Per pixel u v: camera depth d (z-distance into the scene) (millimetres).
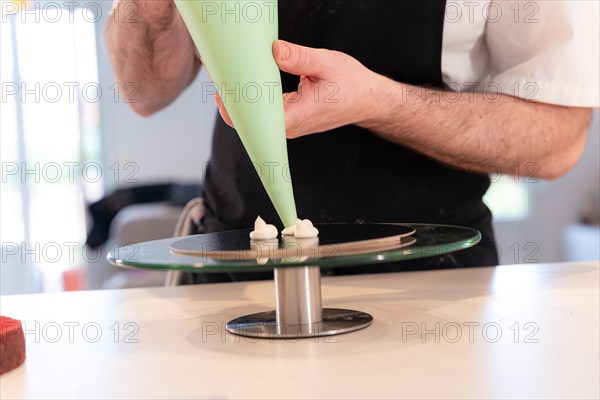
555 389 468
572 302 719
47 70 3689
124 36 1091
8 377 548
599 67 931
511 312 686
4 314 784
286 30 1000
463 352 555
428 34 973
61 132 3762
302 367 533
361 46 986
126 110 3826
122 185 3850
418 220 1018
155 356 587
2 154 3725
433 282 857
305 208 1013
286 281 642
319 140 993
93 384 522
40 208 3791
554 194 3639
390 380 495
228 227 1065
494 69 1029
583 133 1002
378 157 995
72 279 3771
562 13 917
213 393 487
